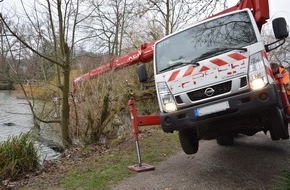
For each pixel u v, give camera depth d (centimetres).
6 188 674
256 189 532
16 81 1111
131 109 727
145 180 620
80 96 1062
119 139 1005
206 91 560
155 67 635
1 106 2298
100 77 1074
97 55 1436
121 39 1762
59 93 1188
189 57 607
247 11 610
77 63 1305
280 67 664
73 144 1073
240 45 578
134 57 1059
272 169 624
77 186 619
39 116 1160
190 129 651
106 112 1040
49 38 1097
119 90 1077
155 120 742
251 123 601
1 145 811
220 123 595
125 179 635
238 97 538
